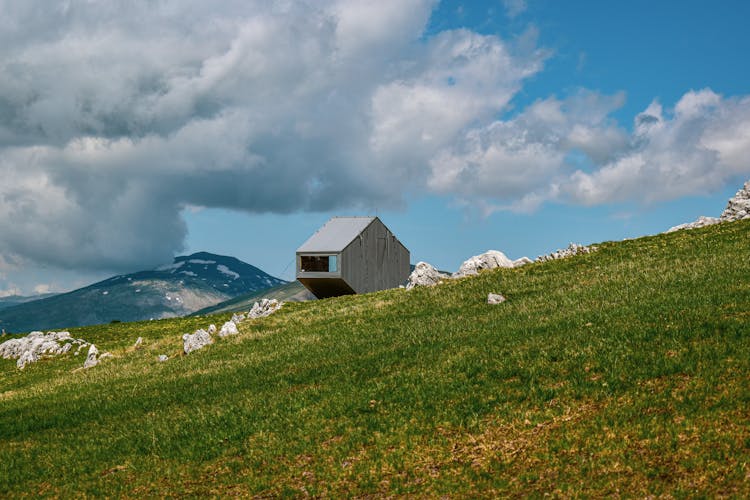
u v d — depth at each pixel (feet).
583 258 153.58
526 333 89.25
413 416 64.75
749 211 175.73
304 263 251.60
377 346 103.76
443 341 96.17
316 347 113.60
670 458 47.39
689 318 77.30
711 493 42.09
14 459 71.72
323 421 67.72
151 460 65.05
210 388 94.89
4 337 238.68
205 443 67.31
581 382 64.34
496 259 174.50
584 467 48.44
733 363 60.59
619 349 70.79
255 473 57.82
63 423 88.48
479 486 48.85
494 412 61.72
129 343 183.01
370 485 51.72
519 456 52.70
